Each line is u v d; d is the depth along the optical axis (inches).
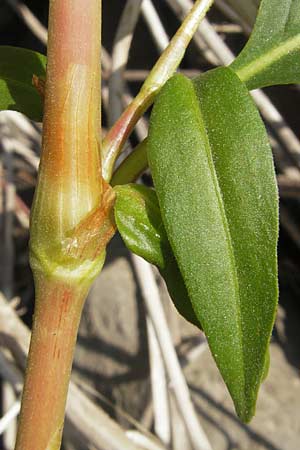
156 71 6.0
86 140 5.4
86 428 10.3
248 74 6.4
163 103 5.5
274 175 5.3
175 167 5.4
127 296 13.8
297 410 12.4
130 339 13.4
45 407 5.7
